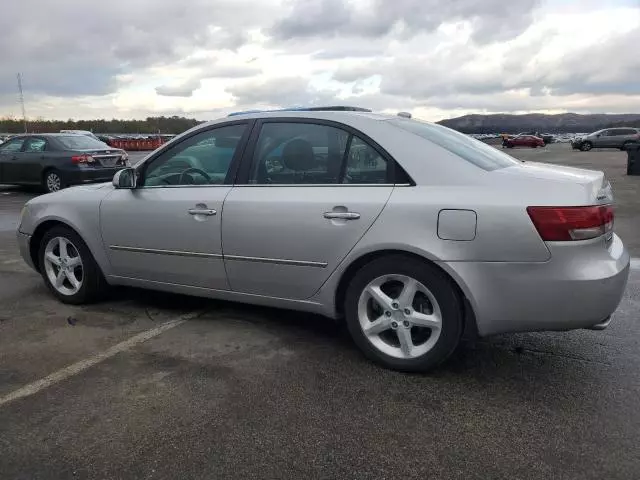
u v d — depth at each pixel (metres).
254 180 3.88
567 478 2.45
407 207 3.27
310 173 3.68
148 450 2.67
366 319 3.55
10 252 7.12
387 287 3.51
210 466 2.55
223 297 4.12
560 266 3.00
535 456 2.60
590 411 2.99
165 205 4.16
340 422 2.90
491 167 3.41
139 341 4.00
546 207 3.00
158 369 3.54
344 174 3.56
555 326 3.10
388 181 3.41
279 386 3.30
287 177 3.76
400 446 2.69
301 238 3.60
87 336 4.11
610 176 17.98
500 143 59.03
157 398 3.17
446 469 2.52
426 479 2.45
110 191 4.57
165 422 2.91
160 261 4.27
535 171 3.42
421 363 3.37
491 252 3.09
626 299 4.89
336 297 3.65
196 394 3.21
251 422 2.90
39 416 2.98
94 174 13.17
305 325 4.30
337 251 3.50
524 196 3.07
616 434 2.77
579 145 41.41
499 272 3.09
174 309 4.70
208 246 4.00
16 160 13.48
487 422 2.89
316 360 3.66
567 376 3.40
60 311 4.68
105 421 2.93
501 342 3.94
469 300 3.19
